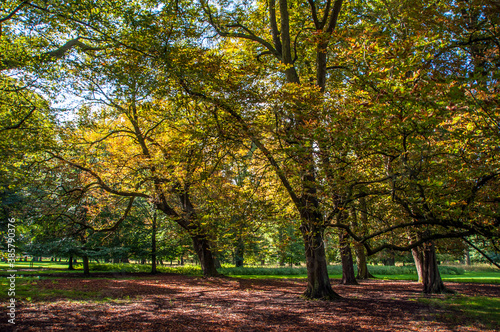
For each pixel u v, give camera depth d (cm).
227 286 1767
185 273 2886
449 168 686
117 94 1182
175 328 802
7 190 1952
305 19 1523
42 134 1438
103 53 1255
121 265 3058
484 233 653
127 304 1116
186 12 1191
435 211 676
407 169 679
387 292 1570
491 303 1216
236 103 987
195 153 1107
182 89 1096
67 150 1659
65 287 1440
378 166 849
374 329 830
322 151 843
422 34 672
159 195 1791
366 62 691
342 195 828
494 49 681
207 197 1263
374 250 803
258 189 1205
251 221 1137
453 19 725
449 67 696
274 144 984
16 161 1463
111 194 1858
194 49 1127
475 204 668
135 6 1135
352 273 2033
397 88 594
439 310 1077
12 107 1341
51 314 860
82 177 1697
